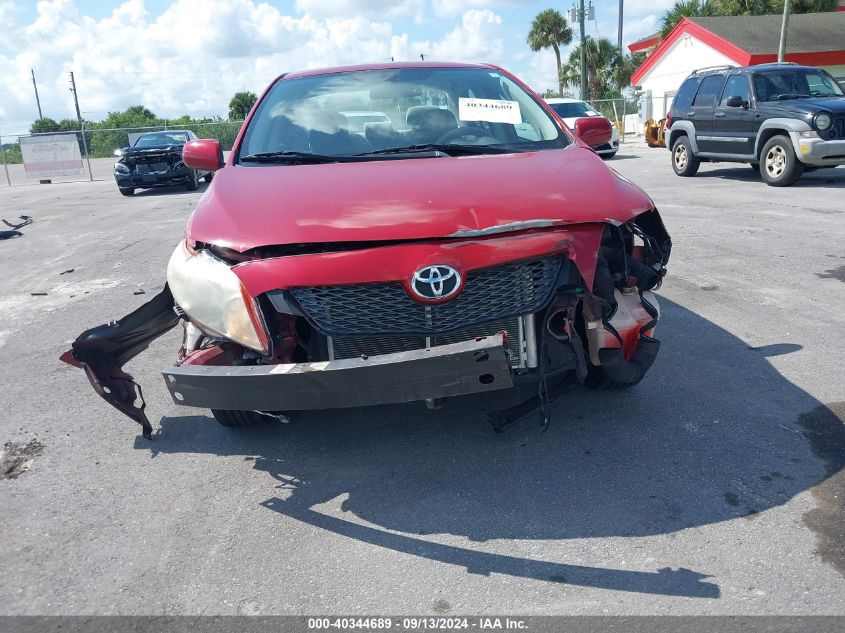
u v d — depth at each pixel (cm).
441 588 262
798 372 436
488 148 405
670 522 294
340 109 443
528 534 291
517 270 308
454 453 358
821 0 3328
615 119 3403
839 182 1238
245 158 410
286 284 297
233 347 326
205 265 317
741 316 545
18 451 388
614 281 346
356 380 279
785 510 298
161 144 1867
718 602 247
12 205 1688
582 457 347
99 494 340
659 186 1316
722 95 1338
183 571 280
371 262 298
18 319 643
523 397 378
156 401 444
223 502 328
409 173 352
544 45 5122
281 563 282
